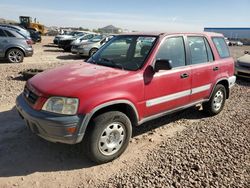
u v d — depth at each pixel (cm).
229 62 591
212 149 423
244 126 531
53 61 1411
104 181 334
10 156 379
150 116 427
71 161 376
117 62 435
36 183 326
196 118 571
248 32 7488
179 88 462
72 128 329
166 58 439
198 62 509
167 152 409
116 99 360
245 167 374
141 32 480
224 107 662
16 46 1258
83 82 356
